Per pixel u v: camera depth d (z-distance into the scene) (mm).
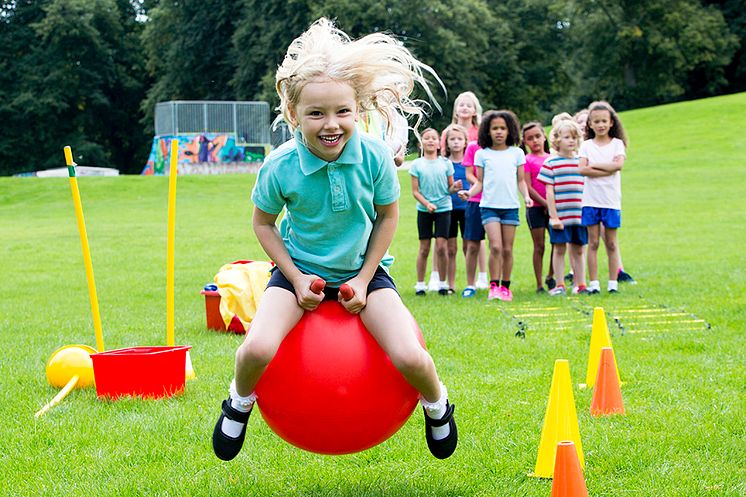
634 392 5219
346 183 3521
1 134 48500
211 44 47188
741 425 4539
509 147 8977
